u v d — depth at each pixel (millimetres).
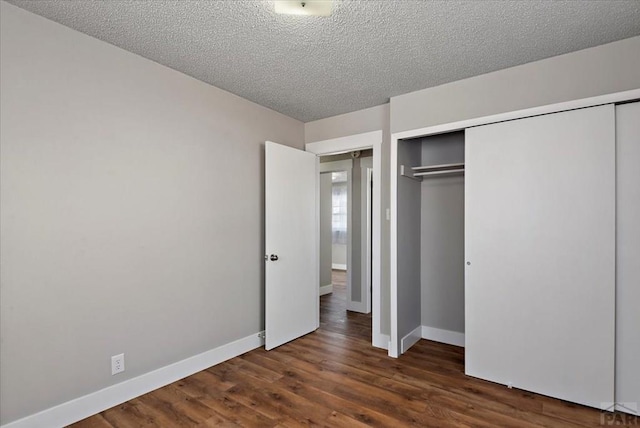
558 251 2309
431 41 2152
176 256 2600
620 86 2123
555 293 2316
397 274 3037
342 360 2979
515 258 2461
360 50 2271
